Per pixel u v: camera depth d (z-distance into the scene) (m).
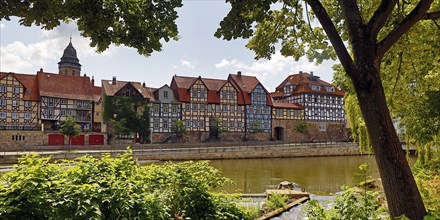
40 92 50.75
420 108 11.53
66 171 4.94
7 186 4.32
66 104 53.53
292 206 10.84
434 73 9.14
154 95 55.72
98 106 57.91
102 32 5.12
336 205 5.71
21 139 46.34
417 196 4.21
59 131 48.66
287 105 65.62
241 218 6.82
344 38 7.00
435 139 12.77
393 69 8.93
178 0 5.28
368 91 4.31
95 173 5.09
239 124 59.91
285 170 30.66
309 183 22.44
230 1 5.00
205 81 60.12
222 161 39.72
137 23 5.19
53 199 4.22
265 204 11.24
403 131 14.21
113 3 4.95
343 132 69.88
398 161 4.20
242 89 61.44
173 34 5.51
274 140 62.72
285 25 6.83
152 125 53.38
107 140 49.94
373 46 4.38
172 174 6.11
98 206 4.17
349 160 42.25
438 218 3.75
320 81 72.25
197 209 6.10
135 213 4.49
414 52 7.68
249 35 5.29
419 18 4.44
